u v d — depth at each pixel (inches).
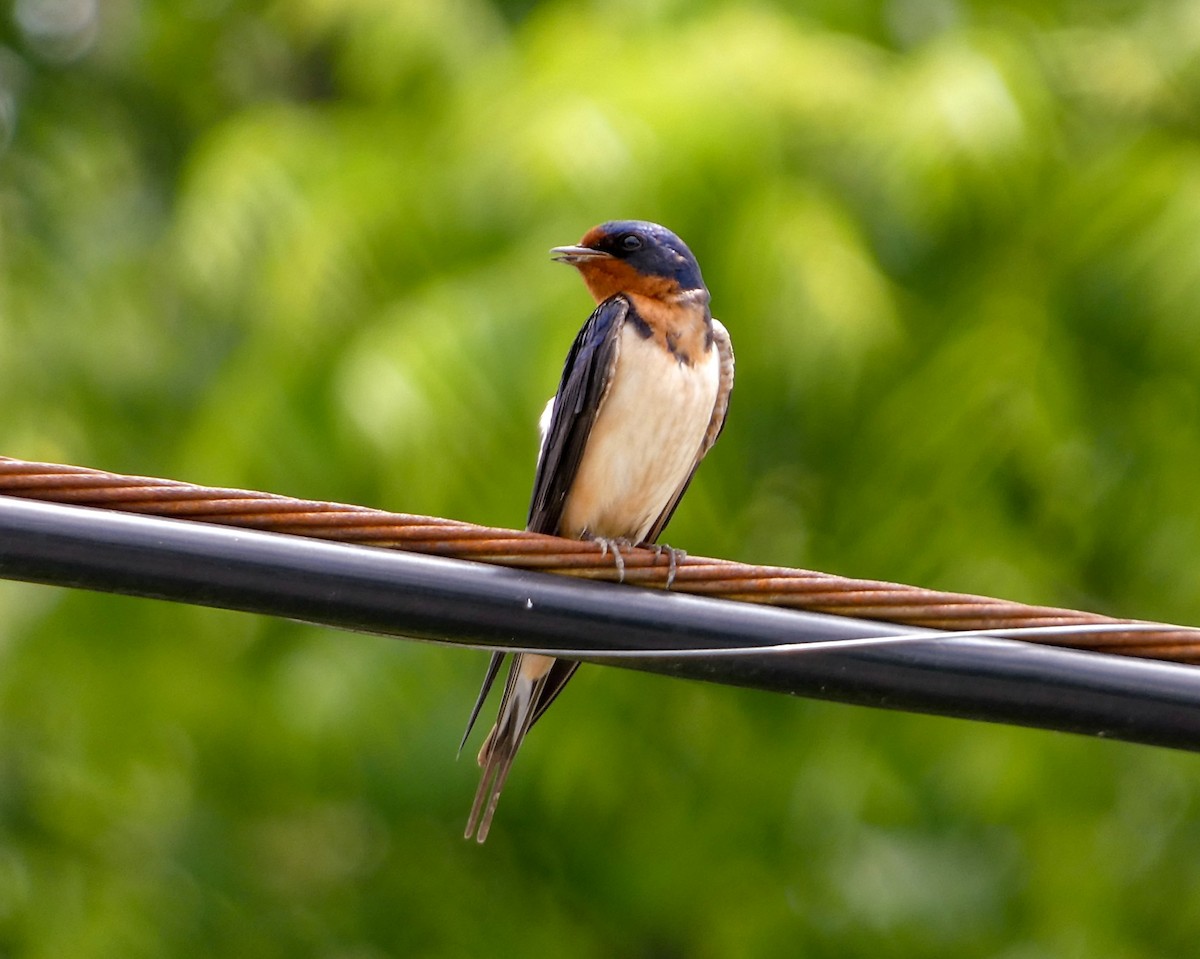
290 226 547.5
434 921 605.9
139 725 582.9
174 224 656.4
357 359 494.6
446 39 581.9
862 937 589.6
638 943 632.4
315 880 635.5
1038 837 582.9
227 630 582.9
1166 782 591.8
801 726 576.4
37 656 575.5
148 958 568.1
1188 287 512.1
